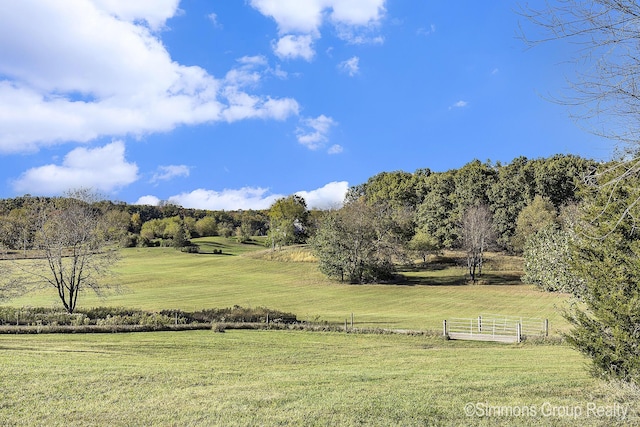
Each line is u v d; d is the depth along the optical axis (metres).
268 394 11.92
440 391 12.26
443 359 20.83
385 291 58.81
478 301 50.09
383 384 13.41
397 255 71.12
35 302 48.75
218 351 22.27
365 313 42.62
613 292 11.21
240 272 77.50
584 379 14.05
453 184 94.56
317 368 17.70
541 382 13.54
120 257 40.84
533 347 26.50
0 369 14.44
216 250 104.94
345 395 11.80
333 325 32.12
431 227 89.44
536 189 81.19
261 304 49.06
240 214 160.25
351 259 67.31
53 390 12.07
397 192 103.75
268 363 19.11
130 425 9.44
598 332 11.73
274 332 29.48
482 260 71.88
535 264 54.22
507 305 47.16
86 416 9.99
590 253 12.08
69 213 37.97
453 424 9.38
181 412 10.26
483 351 24.11
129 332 27.48
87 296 53.81
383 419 9.73
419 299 52.34
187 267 83.25
